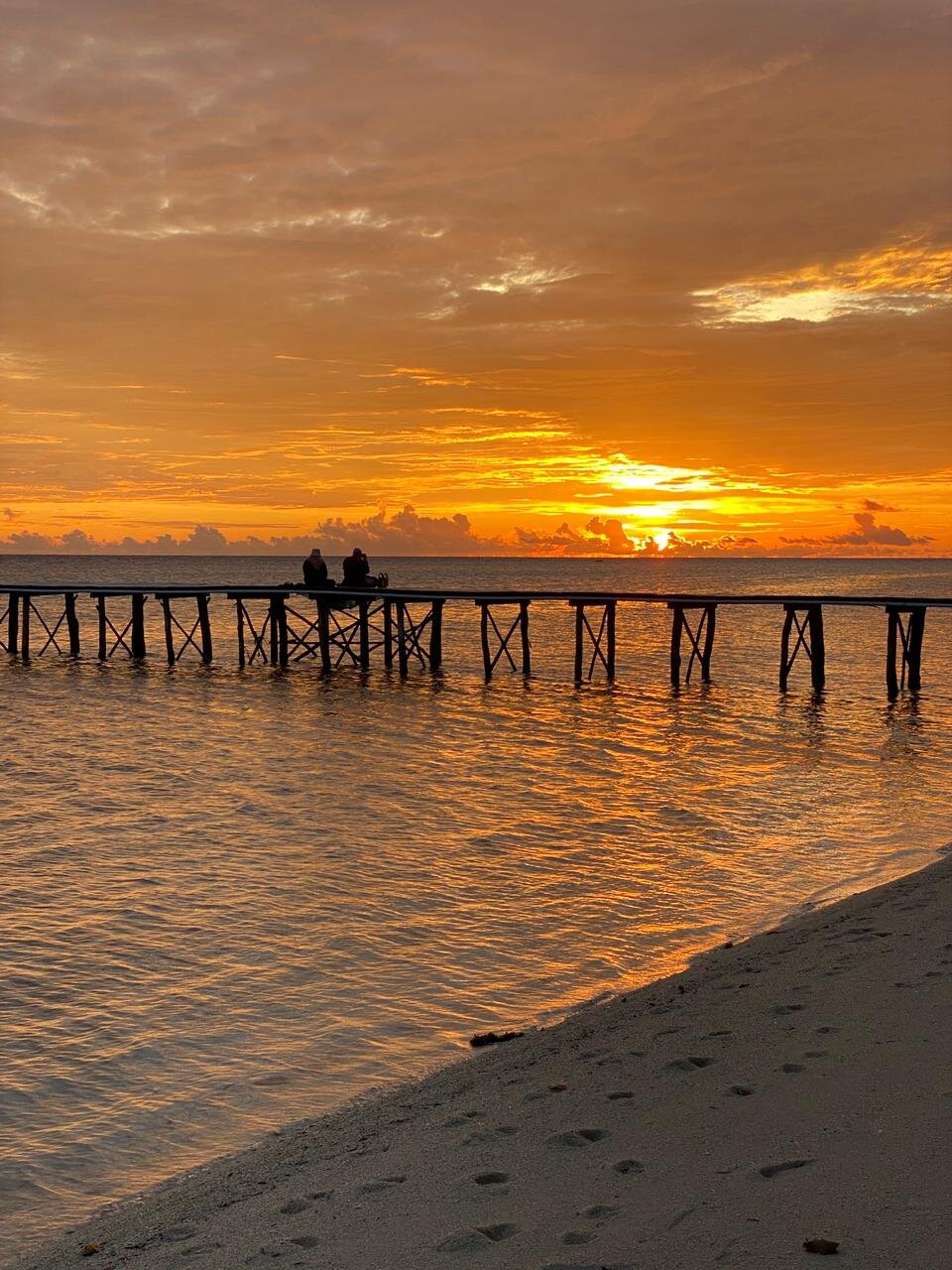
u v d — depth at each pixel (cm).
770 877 1377
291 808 1833
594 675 4169
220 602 8962
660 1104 611
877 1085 586
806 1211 453
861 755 2375
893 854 1480
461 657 4938
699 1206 474
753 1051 678
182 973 1055
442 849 1540
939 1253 406
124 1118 770
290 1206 558
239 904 1280
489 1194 528
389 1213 524
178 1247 536
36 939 1157
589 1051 742
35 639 5838
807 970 854
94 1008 972
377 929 1186
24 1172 700
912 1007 717
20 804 1873
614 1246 450
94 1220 627
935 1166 477
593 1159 549
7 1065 859
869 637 6075
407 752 2430
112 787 2023
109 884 1367
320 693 3634
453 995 991
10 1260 591
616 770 2192
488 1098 678
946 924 942
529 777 2116
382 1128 665
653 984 914
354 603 4538
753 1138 541
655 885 1348
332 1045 886
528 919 1216
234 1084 819
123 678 4097
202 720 2978
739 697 3481
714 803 1858
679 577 17125
